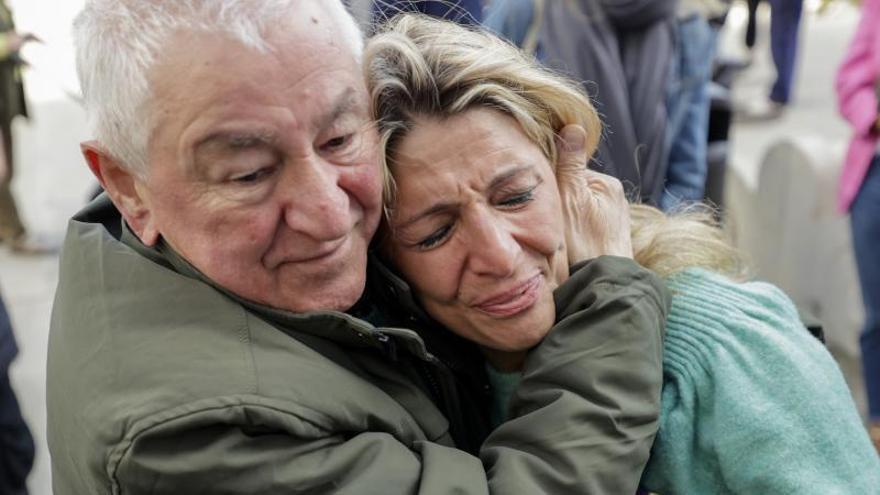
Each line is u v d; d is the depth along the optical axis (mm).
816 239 2924
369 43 934
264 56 739
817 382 940
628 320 931
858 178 2441
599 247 1041
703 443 954
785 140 2990
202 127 746
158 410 786
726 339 967
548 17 1929
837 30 6500
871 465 928
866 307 2516
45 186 4457
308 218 800
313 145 800
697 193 2137
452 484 835
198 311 853
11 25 3342
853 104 2432
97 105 789
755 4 2662
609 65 1899
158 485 784
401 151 922
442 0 1295
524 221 945
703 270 1073
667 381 985
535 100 976
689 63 2070
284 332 878
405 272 976
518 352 1053
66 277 966
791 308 1035
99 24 765
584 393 905
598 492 859
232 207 787
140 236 887
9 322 2117
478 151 917
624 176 1884
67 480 914
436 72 913
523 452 887
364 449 838
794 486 896
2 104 3527
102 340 864
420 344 912
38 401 2814
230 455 786
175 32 732
